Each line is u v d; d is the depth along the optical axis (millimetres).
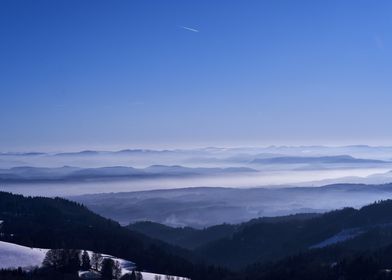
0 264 169625
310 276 165500
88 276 166125
